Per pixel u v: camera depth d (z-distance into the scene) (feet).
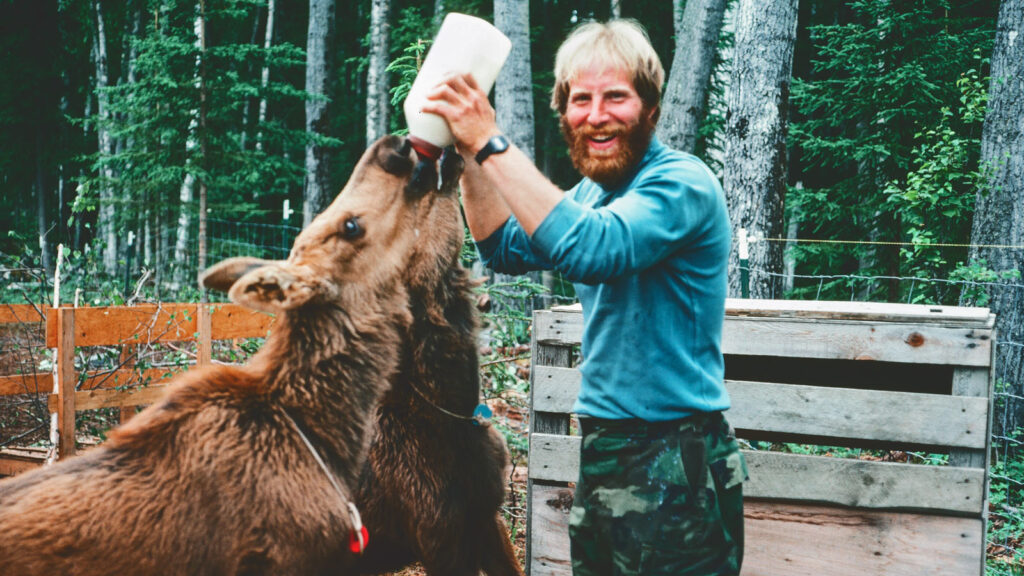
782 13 24.49
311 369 7.51
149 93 41.91
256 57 43.96
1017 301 21.93
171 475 6.95
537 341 11.69
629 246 6.52
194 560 6.75
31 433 19.84
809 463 10.37
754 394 10.61
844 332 10.29
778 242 24.62
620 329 7.34
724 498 7.29
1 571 6.54
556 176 69.46
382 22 52.95
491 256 9.05
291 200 76.13
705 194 7.01
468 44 7.26
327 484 7.28
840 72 40.60
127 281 32.19
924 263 25.27
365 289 7.81
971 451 9.91
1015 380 21.47
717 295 7.38
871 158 34.19
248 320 20.80
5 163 73.31
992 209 24.36
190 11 43.11
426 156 7.74
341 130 77.15
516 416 20.93
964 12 42.47
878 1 34.35
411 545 9.13
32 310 23.25
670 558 7.09
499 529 9.83
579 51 7.37
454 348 8.70
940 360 9.92
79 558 6.60
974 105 23.98
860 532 10.25
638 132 7.35
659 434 7.24
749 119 24.75
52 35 73.46
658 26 64.59
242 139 51.98
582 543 7.82
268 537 6.81
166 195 44.21
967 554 9.83
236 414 7.22
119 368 19.45
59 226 71.05
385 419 9.12
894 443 11.72
